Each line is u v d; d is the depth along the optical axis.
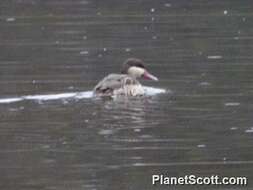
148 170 20.39
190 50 36.53
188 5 51.47
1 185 19.45
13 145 22.09
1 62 34.53
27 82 30.02
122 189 19.27
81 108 25.42
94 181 19.69
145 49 37.06
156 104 26.08
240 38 39.56
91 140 22.44
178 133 22.94
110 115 24.64
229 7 50.44
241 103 26.12
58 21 45.78
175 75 31.03
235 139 22.52
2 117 24.36
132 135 22.78
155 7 50.78
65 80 30.45
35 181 19.69
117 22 45.16
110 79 27.34
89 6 51.41
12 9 50.59
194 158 21.20
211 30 42.19
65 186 19.39
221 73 31.17
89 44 38.72
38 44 38.81
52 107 25.52
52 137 22.66
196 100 26.61
